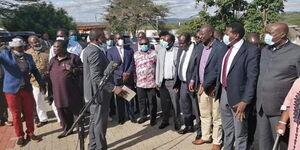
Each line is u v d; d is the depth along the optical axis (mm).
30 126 6695
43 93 7488
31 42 7727
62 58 6734
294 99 3555
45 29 37781
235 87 4785
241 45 4828
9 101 6383
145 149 6168
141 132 7141
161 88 7141
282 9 13836
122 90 5496
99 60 5375
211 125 6207
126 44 7832
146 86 7391
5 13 37719
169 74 6926
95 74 5359
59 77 6676
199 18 14594
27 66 6465
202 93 5977
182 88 6551
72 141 6672
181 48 6535
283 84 4172
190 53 6391
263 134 4512
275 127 4332
